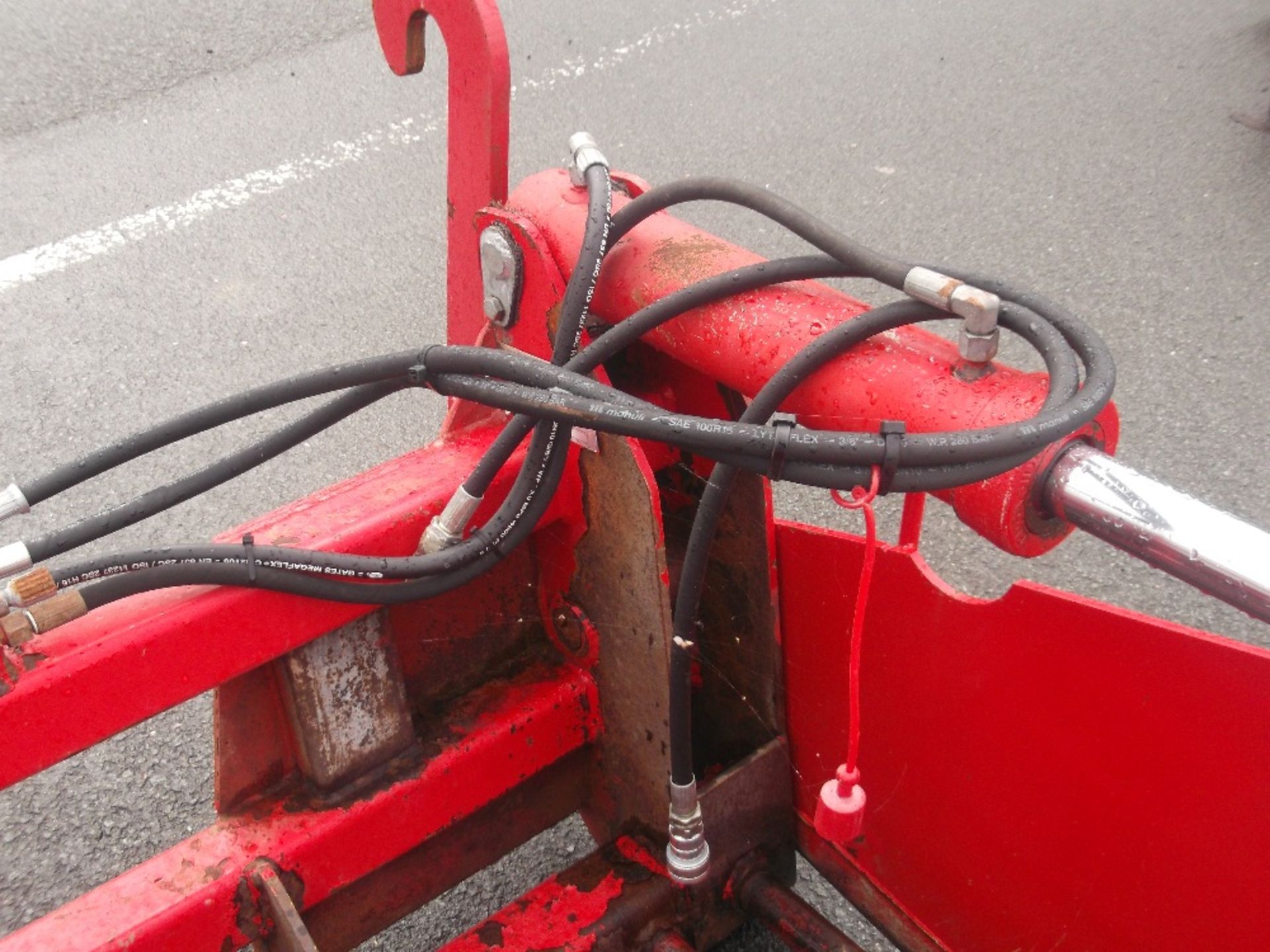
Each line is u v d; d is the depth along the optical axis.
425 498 1.49
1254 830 1.20
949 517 2.90
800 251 3.85
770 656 1.70
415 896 1.69
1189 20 5.03
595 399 1.19
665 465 1.73
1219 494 2.83
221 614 1.35
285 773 1.57
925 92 4.67
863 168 4.22
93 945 1.38
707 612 1.79
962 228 3.87
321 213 4.16
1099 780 1.33
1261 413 3.05
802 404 1.26
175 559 1.30
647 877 1.67
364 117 4.70
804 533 1.57
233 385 3.42
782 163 4.27
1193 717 1.21
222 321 3.68
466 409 1.63
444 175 4.33
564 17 5.34
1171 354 3.28
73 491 3.09
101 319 3.71
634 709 1.65
